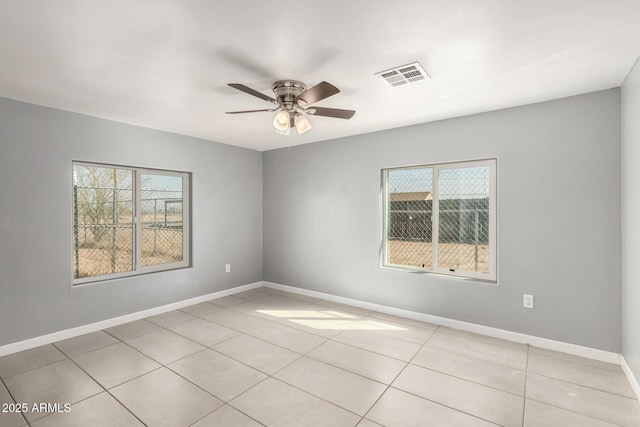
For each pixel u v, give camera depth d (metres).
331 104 3.05
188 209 4.39
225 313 3.99
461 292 3.46
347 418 2.03
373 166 4.08
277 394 2.28
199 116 3.43
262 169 5.35
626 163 2.48
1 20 1.69
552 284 2.96
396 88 2.66
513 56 2.12
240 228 5.00
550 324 2.98
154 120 3.57
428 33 1.84
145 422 1.98
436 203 3.71
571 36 1.88
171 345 3.07
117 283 3.61
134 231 3.88
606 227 2.72
